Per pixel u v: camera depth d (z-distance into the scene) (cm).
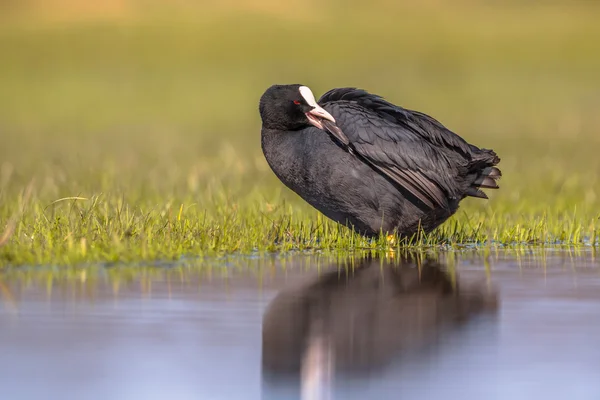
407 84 5209
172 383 789
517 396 755
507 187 2253
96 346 886
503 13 7838
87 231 1348
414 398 752
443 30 7156
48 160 2788
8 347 881
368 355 860
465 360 849
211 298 1074
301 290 1121
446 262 1322
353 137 1390
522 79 5422
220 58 6144
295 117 1416
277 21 7294
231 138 3603
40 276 1180
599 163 2781
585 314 1009
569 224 1605
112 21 7156
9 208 1670
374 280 1185
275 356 859
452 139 1438
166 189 2055
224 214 1569
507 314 1009
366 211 1420
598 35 6894
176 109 4631
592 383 786
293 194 2006
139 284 1144
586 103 4600
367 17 7531
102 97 4956
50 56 6144
